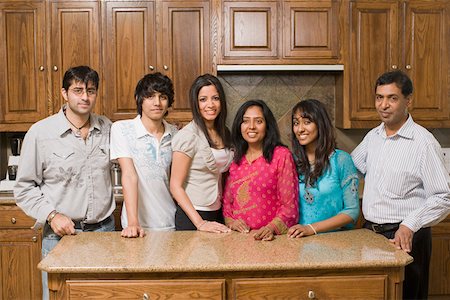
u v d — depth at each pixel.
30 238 3.68
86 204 2.54
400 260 1.95
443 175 2.31
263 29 3.89
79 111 2.47
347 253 2.03
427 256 2.46
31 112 3.88
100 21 3.84
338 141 4.30
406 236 2.20
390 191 2.42
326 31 3.91
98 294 1.93
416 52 3.97
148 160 2.57
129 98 3.88
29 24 3.83
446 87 4.00
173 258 1.98
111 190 2.66
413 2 3.95
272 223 2.30
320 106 2.35
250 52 3.89
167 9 3.86
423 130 2.40
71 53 3.86
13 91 3.86
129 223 2.41
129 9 3.85
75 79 2.45
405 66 3.96
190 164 2.48
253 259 1.96
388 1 3.93
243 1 3.88
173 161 2.47
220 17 3.87
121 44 3.86
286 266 1.91
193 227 2.53
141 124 2.58
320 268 1.93
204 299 1.94
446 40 3.99
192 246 2.14
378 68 3.96
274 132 2.39
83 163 2.54
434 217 2.27
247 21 3.88
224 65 3.89
